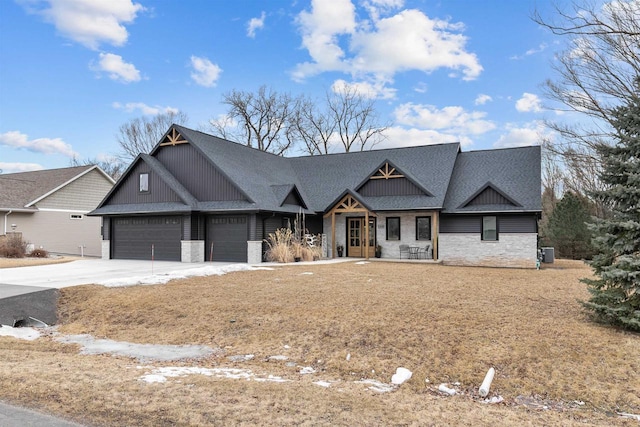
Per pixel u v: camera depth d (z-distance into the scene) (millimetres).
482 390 6016
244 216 21047
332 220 23750
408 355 7328
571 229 25812
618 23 13930
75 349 8234
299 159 29750
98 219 31906
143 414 4398
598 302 8352
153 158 23578
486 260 21688
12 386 5164
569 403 5793
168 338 8875
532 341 7391
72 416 4371
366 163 27094
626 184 8117
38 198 27703
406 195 23188
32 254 24031
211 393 5125
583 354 6914
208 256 21953
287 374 6793
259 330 8859
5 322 9883
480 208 21750
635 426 5043
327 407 4887
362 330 8320
